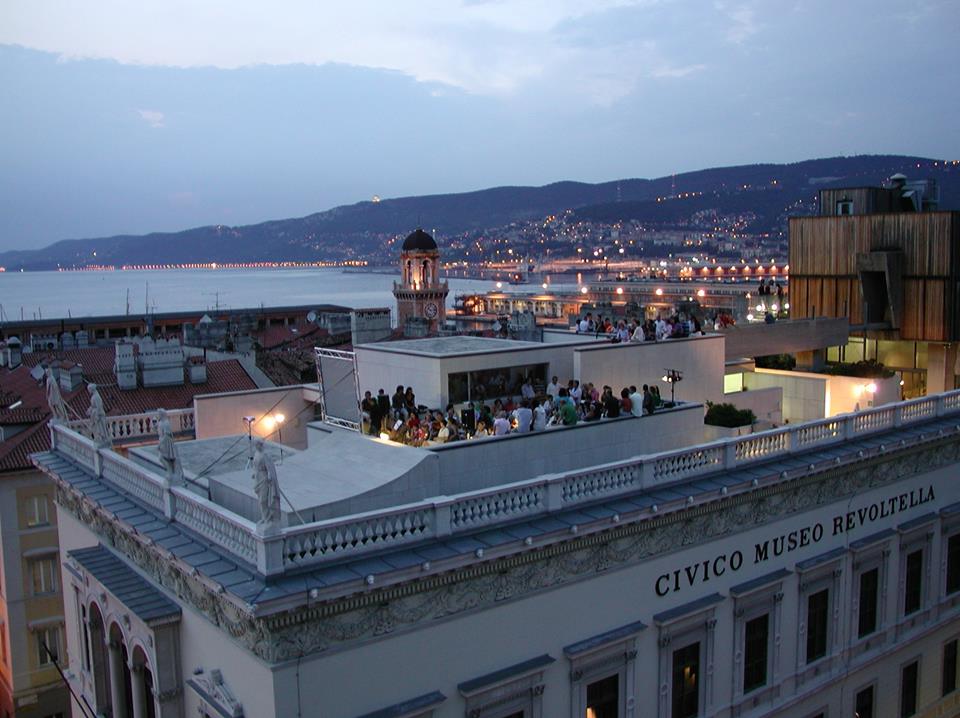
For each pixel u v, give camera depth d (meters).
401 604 20.28
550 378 32.59
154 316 143.62
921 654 35.09
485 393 31.06
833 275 53.88
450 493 24.95
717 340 36.59
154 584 23.91
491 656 22.02
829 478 30.44
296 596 18.12
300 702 18.88
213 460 27.56
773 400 40.22
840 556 30.95
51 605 42.47
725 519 27.20
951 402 36.56
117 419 33.41
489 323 104.06
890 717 33.84
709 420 34.25
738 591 27.45
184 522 22.59
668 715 26.02
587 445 27.88
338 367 33.38
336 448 26.22
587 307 97.12
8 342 71.62
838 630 31.30
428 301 109.38
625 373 33.53
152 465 28.03
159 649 22.34
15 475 41.34
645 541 25.11
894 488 33.47
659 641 25.52
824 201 58.34
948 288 48.97
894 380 43.91
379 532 20.52
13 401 51.00
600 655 24.06
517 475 26.28
